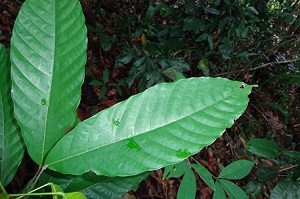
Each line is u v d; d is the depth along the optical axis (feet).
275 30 5.95
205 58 4.87
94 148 0.95
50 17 0.99
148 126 0.96
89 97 4.22
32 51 0.98
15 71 0.96
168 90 0.98
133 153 0.95
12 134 1.15
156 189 3.81
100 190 1.30
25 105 0.96
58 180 1.21
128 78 4.25
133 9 5.58
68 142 0.95
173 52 4.71
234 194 1.85
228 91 0.98
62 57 1.00
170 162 0.94
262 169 3.30
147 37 4.89
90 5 5.05
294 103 7.16
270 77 6.29
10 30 4.22
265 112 6.41
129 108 0.96
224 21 4.35
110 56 4.97
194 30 4.40
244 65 5.67
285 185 2.58
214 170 4.70
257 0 5.23
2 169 1.11
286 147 6.31
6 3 4.53
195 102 0.97
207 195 4.16
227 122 0.97
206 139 0.95
